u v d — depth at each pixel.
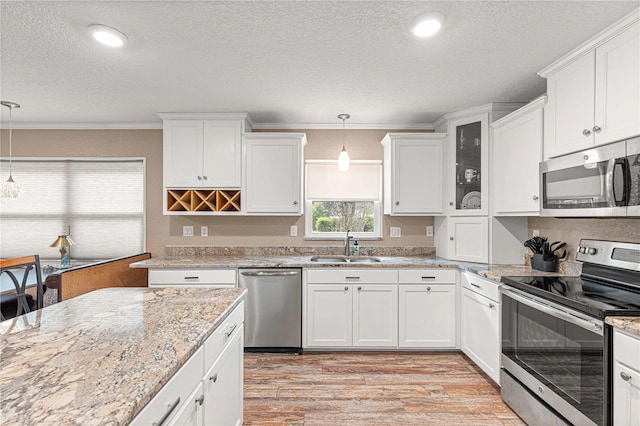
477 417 2.10
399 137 3.35
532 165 2.45
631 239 1.98
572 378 1.64
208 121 3.32
